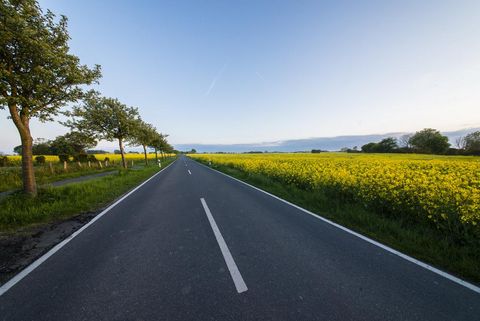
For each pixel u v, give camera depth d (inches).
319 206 243.0
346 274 107.8
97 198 291.0
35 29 222.4
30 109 254.5
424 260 122.9
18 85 232.7
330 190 295.1
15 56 222.7
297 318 78.9
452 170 471.8
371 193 243.1
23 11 204.4
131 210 236.5
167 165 1201.4
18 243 149.2
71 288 97.6
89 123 644.7
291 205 253.1
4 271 112.5
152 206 253.3
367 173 361.4
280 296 91.1
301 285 98.7
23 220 194.7
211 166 1018.1
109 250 137.2
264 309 83.5
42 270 113.3
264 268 113.6
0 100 211.5
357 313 81.3
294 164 633.6
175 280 103.1
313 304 86.2
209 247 140.1
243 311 82.4
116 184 405.7
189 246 141.9
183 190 360.2
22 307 85.3
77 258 126.6
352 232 166.1
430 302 87.3
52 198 259.1
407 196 213.8
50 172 628.7
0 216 193.6
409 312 81.7
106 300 89.3
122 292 94.3
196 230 171.8
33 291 95.4
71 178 578.6
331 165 589.6
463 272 109.7
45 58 225.9
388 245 143.0
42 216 208.7
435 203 189.3
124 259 124.9
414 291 94.3
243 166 727.7
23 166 256.7
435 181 290.5
